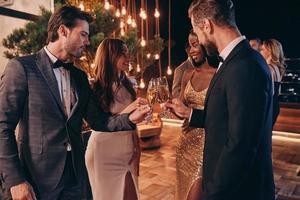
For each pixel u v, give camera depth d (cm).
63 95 142
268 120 113
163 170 376
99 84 196
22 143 136
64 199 145
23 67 131
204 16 116
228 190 104
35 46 255
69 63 145
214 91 114
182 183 204
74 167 143
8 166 126
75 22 135
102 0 403
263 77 102
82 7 353
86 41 141
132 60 346
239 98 101
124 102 200
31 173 136
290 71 839
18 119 133
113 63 195
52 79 136
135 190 213
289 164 402
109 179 204
